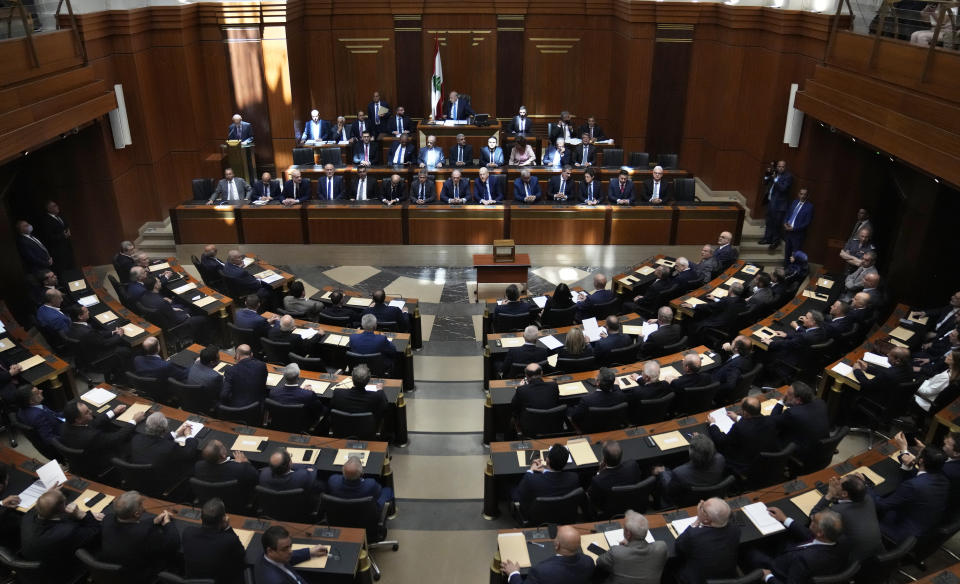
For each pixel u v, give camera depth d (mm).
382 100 17750
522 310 9617
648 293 10609
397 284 12773
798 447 6855
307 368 8484
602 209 13055
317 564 5344
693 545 5176
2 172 11078
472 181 14242
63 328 9195
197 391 7648
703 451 5863
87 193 12703
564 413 7211
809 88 12109
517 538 5625
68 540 5504
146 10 13320
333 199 13664
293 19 15500
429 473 7875
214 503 5160
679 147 16750
